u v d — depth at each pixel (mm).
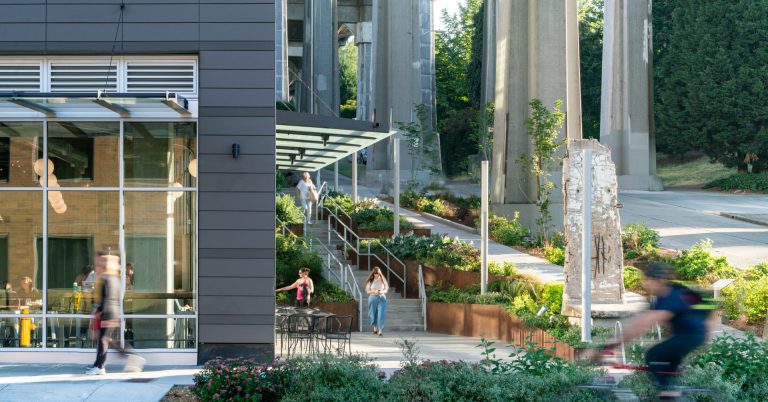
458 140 68688
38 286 15422
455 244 28031
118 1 15336
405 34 52312
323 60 70562
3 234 15469
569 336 15844
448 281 25703
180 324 15312
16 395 12250
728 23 59156
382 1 53094
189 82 15477
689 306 9734
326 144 24609
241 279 15211
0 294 15438
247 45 15336
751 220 36000
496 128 37531
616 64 54219
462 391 11250
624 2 53594
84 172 15445
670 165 67438
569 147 18078
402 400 11125
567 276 17828
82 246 15445
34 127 15406
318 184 40375
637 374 10453
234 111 15289
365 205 35719
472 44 72875
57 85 15508
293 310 17984
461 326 22547
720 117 59219
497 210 36594
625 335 10094
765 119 57844
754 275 21438
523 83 36188
